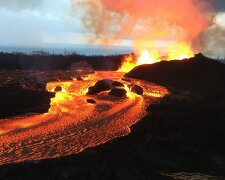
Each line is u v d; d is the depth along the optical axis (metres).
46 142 30.59
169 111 41.38
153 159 26.25
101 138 31.81
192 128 34.44
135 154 26.86
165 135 32.34
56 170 23.20
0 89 47.84
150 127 34.66
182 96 52.97
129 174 22.66
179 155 27.73
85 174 22.38
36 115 40.94
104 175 22.33
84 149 28.19
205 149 29.48
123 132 33.59
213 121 37.00
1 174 22.78
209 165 26.45
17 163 24.52
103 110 43.38
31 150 28.44
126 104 47.03
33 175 22.58
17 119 38.88
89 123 37.09
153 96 52.91
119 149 28.33
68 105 46.31
